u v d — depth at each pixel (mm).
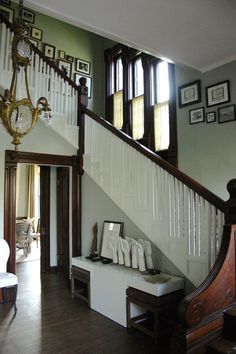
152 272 3426
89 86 6934
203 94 4477
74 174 5168
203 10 2896
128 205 3938
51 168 6148
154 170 3549
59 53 6527
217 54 3891
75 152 5246
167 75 5387
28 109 2654
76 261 4383
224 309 2031
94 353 2799
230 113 4070
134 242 3758
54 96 4863
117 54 6863
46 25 6398
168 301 3041
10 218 4434
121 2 2811
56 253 6086
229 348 1830
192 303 1829
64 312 3848
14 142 2670
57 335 3180
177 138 4926
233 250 2154
